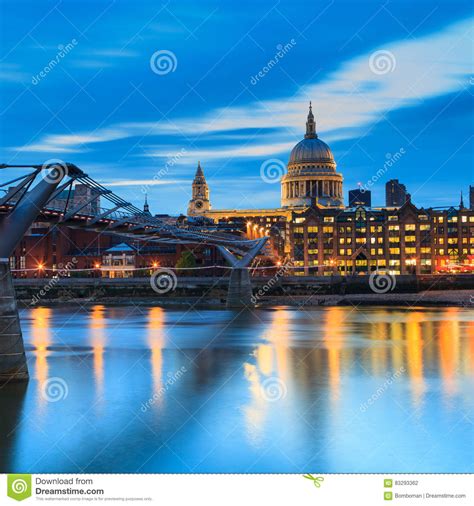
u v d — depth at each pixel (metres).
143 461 38.91
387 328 109.31
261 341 91.50
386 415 48.25
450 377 62.22
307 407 50.72
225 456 39.66
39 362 72.31
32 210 57.50
